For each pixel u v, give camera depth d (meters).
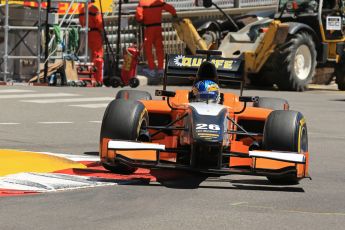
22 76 72.75
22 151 31.88
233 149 27.11
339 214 21.64
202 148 24.77
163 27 87.62
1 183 24.23
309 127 43.78
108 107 26.02
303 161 24.20
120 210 21.00
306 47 70.44
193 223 19.75
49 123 42.47
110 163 25.48
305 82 70.31
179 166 24.81
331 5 72.19
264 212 21.44
